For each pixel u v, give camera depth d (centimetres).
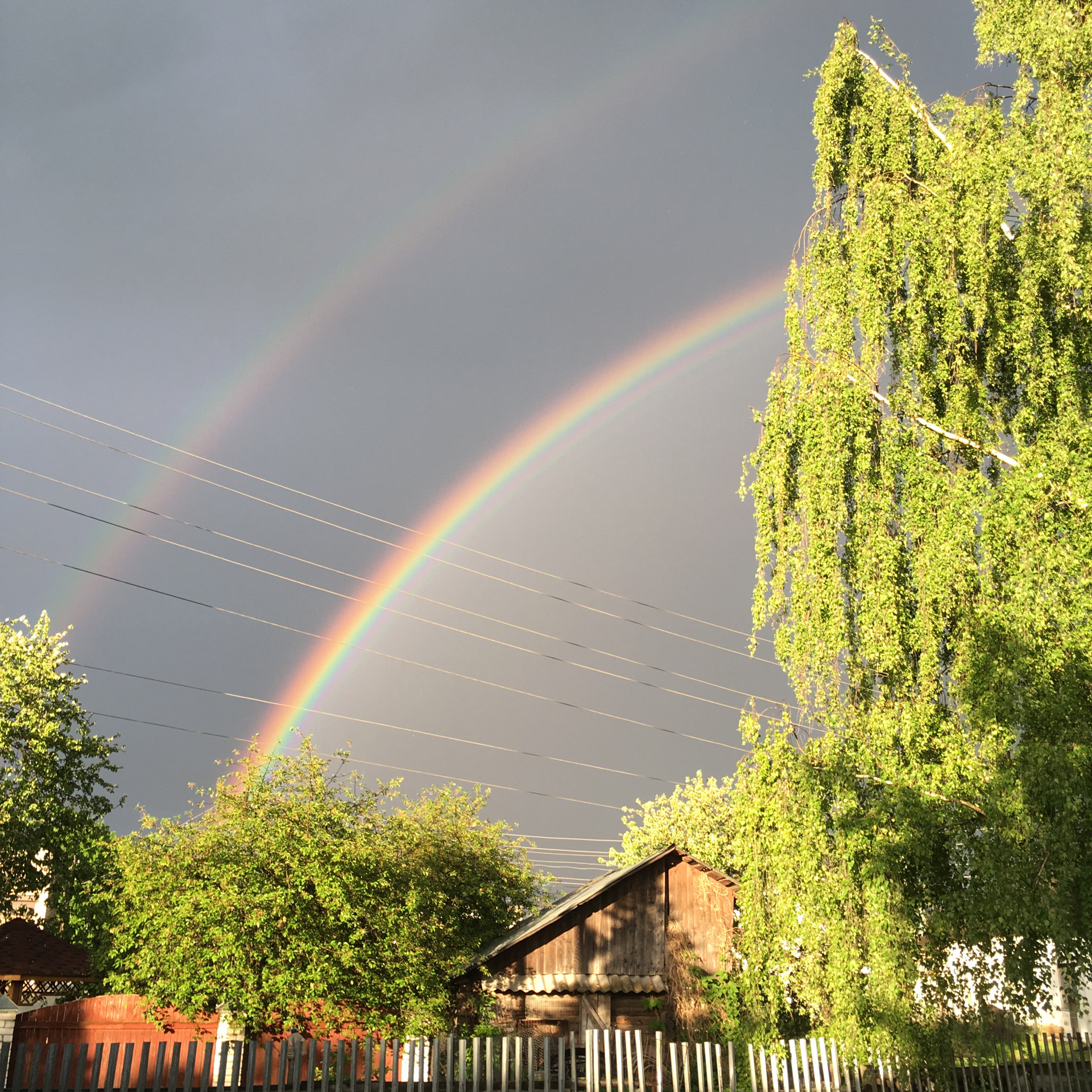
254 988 2016
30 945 2781
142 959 2058
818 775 1555
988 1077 1655
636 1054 1490
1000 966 1419
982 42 1773
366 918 2139
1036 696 1343
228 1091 1365
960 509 1480
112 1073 1248
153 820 2150
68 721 3334
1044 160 1568
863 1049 1467
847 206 1823
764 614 1719
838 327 1739
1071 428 1533
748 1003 1703
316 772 2289
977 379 1656
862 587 1557
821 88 1884
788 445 1738
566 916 2773
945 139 1759
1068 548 1402
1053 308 1661
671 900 2823
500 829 3500
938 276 1642
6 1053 1210
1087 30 1636
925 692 1491
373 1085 1457
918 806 1426
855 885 1485
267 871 2116
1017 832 1312
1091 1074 1808
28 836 3169
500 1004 2769
